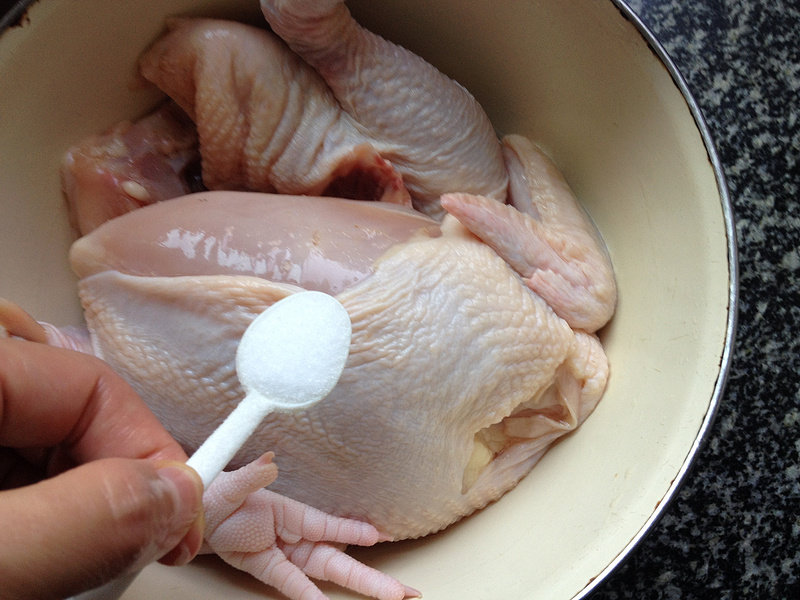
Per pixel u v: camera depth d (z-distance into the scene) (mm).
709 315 225
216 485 217
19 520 138
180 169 280
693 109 227
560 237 257
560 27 249
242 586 245
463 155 273
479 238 243
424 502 241
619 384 255
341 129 264
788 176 302
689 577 292
